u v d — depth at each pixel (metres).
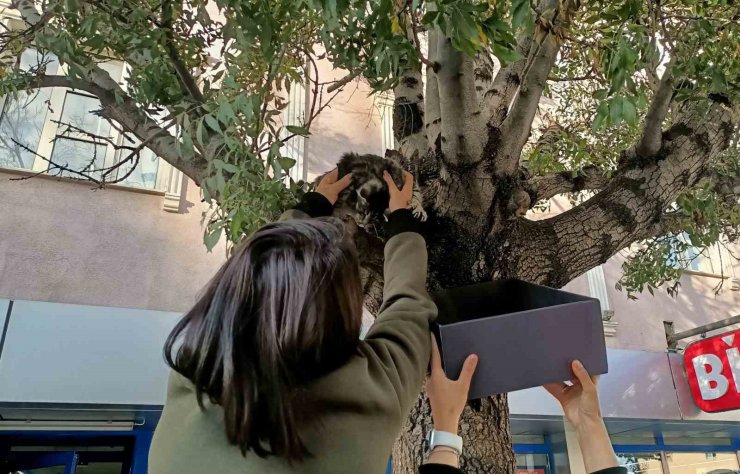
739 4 2.23
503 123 2.22
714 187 3.26
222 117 1.86
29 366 4.33
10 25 4.77
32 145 5.24
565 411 1.29
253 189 1.92
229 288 0.86
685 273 7.84
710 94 2.52
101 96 2.51
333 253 0.91
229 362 0.79
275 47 2.06
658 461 7.68
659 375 6.76
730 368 6.36
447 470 1.04
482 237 2.21
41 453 4.84
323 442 0.78
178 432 0.83
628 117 1.53
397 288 1.26
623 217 2.49
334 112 6.49
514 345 1.19
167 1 2.28
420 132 2.59
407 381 0.96
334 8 1.51
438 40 2.06
